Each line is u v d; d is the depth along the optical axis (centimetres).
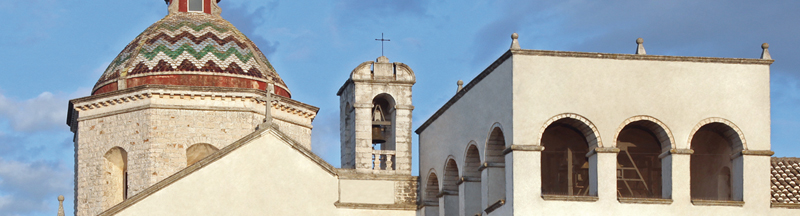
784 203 3759
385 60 4694
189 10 5322
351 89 4688
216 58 5031
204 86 4894
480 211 4062
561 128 4081
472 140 4006
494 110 3800
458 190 4219
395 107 4641
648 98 3731
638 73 3741
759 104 3794
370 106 4622
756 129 3781
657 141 3994
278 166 4272
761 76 3806
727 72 3791
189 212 4147
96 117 4922
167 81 4925
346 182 4444
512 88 3647
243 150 4247
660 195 4144
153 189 4128
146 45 5069
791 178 4056
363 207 4384
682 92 3756
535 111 3650
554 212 3622
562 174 4147
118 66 5031
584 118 3681
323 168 4322
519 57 3669
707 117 3756
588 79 3703
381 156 4688
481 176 3909
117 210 4081
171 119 4831
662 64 3759
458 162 4156
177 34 5112
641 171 4175
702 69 3778
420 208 4475
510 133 3641
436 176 4447
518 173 3612
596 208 3650
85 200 4872
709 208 3716
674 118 3738
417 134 4747
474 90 4016
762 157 3775
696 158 4078
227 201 4191
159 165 4772
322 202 4297
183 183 4166
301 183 4288
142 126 4816
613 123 3697
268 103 4356
